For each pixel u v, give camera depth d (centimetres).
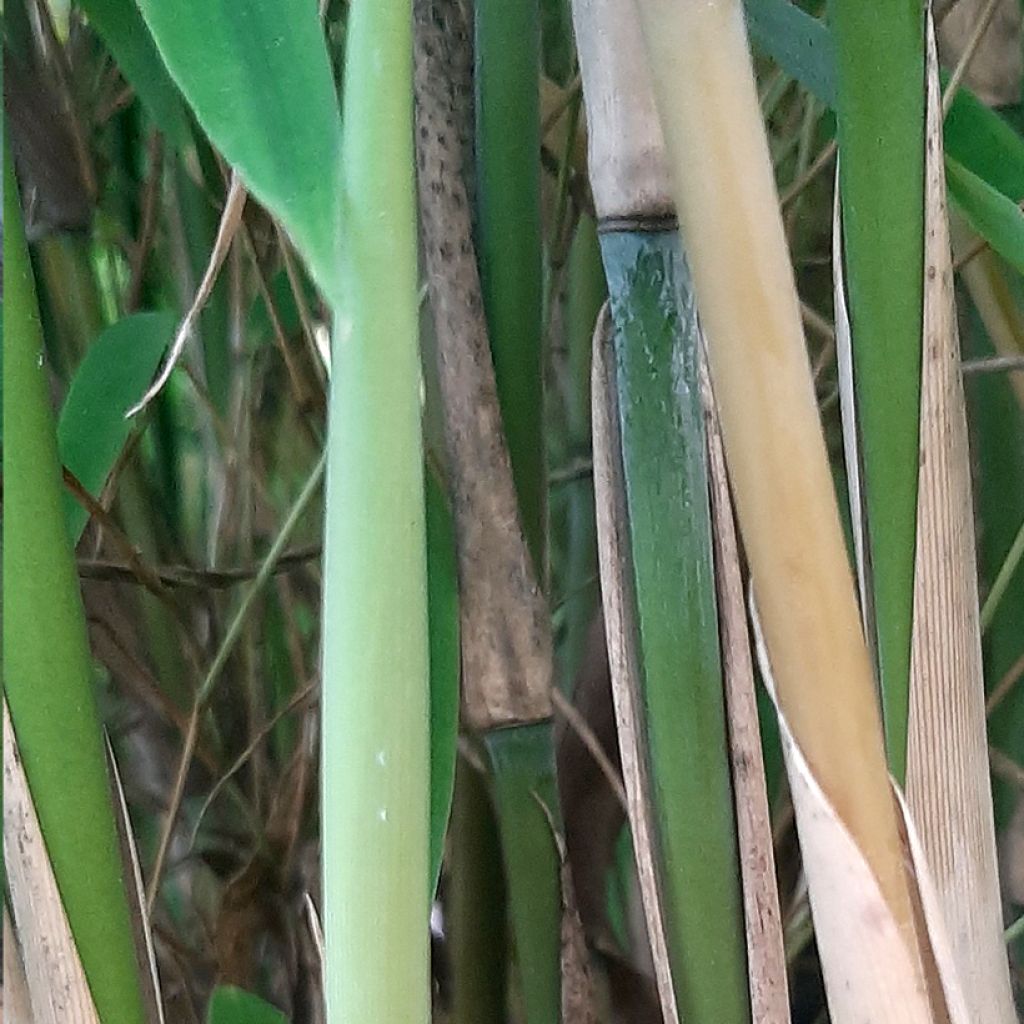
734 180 16
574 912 24
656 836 20
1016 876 37
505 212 22
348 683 16
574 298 36
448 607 21
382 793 16
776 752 35
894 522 19
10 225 17
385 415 16
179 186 38
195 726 33
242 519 38
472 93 22
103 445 25
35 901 18
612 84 19
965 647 19
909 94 18
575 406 36
